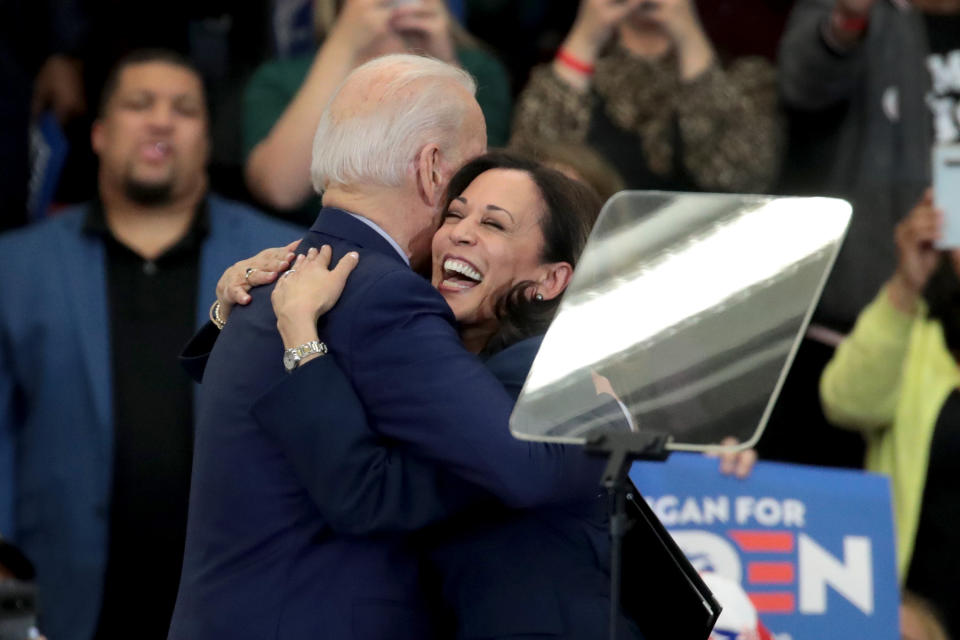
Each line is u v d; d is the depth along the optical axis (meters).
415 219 10.46
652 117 17.80
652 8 17.72
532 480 9.62
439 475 9.84
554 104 17.75
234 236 16.64
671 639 10.21
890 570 14.91
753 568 14.76
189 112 16.59
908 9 18.19
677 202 9.39
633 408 8.70
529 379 8.80
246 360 10.11
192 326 16.19
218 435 10.13
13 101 18.97
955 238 15.89
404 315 9.88
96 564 15.74
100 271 16.30
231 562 10.02
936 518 16.30
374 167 10.30
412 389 9.71
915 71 18.02
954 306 16.61
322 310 9.90
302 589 9.86
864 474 14.99
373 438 9.80
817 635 14.80
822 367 17.12
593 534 10.21
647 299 9.06
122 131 16.41
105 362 16.03
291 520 9.94
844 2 17.50
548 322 10.55
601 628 9.92
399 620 9.90
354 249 10.27
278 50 19.31
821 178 18.05
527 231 10.50
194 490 10.38
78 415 15.95
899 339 16.11
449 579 10.12
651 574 10.23
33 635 9.79
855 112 18.02
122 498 15.81
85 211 16.59
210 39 19.33
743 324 8.81
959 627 16.19
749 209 9.24
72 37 20.16
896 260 17.45
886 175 17.86
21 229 16.64
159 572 15.81
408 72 10.49
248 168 17.89
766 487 14.83
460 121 10.51
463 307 10.51
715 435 8.50
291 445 9.68
